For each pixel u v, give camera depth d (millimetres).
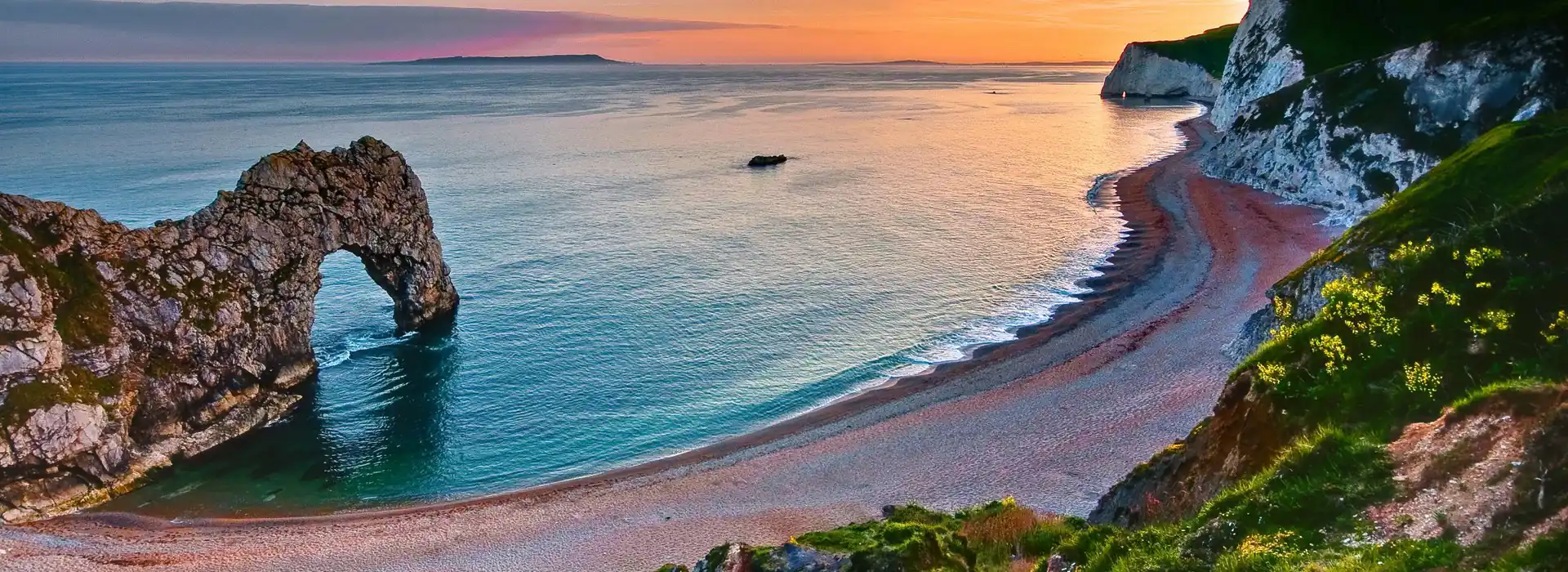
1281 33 129250
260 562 35719
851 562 21812
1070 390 47281
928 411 46625
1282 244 72625
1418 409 19406
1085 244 80188
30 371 42281
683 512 38250
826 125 194875
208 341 49594
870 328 60469
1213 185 100812
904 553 22016
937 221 91750
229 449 47531
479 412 50219
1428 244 26453
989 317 61781
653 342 58938
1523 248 23172
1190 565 15609
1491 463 13984
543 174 123625
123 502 42500
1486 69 74000
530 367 55781
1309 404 21188
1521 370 19438
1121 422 42812
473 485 42969
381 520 39406
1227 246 73812
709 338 59281
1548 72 70312
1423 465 15125
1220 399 24641
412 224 62688
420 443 47031
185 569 35250
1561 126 41906
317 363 56938
